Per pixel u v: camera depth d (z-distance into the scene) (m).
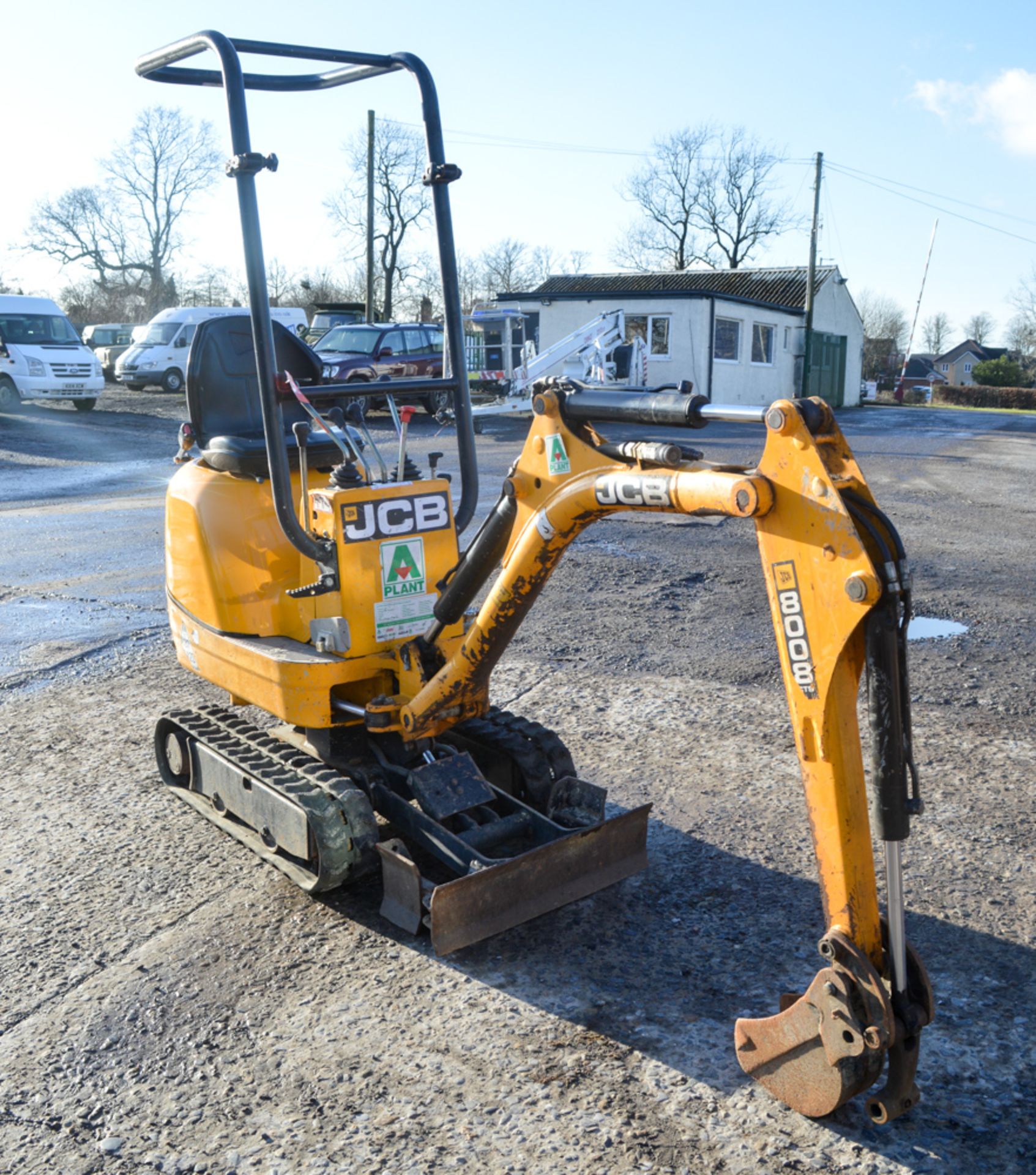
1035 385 76.31
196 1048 3.40
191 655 5.03
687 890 4.33
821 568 2.71
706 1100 3.14
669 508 3.09
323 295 70.12
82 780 5.53
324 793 4.16
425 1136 3.00
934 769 5.44
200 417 5.22
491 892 3.81
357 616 4.25
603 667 7.12
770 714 6.26
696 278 40.91
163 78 4.61
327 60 4.23
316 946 3.98
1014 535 11.66
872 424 29.70
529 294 33.22
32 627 8.22
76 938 4.04
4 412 24.73
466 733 4.68
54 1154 2.96
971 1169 2.87
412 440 20.45
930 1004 2.87
